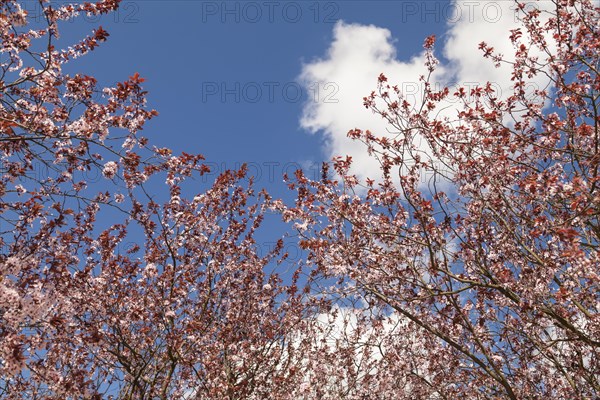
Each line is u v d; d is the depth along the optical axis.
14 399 6.67
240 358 10.54
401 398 9.73
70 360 7.90
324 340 11.54
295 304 11.75
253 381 10.77
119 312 9.27
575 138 8.73
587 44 8.63
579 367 7.86
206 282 11.30
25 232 6.91
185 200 10.97
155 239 10.41
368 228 8.86
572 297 6.78
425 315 9.05
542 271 7.02
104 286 9.20
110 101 7.30
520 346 8.52
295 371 10.99
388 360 9.66
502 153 8.73
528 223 7.92
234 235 11.65
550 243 7.56
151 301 9.98
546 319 8.24
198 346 10.07
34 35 7.00
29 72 6.68
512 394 7.18
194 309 11.09
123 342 8.70
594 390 7.90
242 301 11.58
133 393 8.91
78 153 6.96
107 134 6.80
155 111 7.42
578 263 6.25
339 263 8.84
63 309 6.59
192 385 9.87
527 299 7.29
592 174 7.36
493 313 8.83
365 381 10.73
